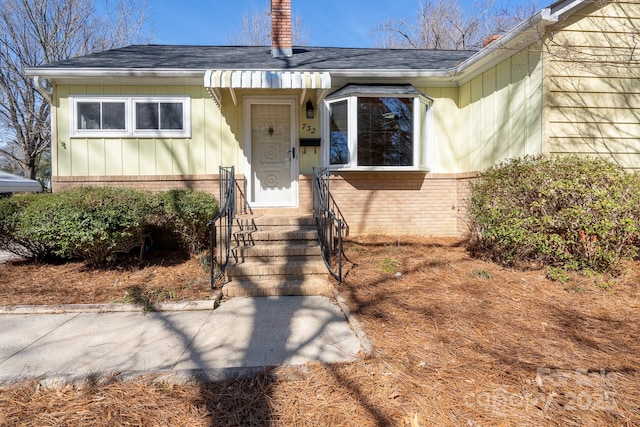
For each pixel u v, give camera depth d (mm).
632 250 5262
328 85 6715
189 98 7906
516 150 6770
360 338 3570
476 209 6250
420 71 7953
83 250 5715
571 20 6246
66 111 7664
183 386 2803
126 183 7789
